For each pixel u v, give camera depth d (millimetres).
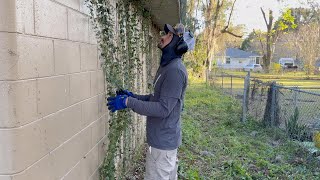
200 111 11641
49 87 1672
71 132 2021
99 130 2762
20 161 1369
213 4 26156
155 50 8719
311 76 35406
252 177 4883
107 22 2932
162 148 2889
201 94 16094
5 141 1333
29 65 1449
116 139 3203
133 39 4656
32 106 1477
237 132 8383
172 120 2869
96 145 2664
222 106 12625
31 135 1466
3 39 1312
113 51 3086
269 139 7559
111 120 3146
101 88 2814
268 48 41469
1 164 1339
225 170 5121
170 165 2971
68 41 1970
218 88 19188
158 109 2672
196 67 23734
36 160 1519
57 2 1787
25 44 1414
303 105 10312
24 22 1406
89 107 2447
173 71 2732
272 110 8297
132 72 4293
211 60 26031
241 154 6152
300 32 44031
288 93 9500
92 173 2551
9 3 1310
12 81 1330
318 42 42062
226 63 56500
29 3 1453
